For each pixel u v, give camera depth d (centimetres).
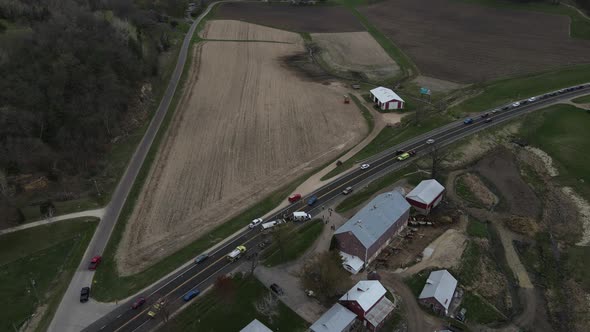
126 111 14138
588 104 15088
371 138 13712
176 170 12125
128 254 9331
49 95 12112
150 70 16575
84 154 11869
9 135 10888
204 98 16225
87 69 13375
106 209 10575
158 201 10912
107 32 15625
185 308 8006
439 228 10081
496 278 8944
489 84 17250
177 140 13550
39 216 10162
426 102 16000
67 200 10756
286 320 7806
